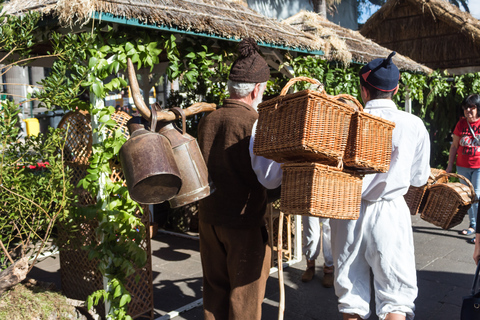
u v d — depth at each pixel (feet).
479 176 17.95
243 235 7.29
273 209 14.92
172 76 10.34
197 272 14.39
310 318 10.94
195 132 19.26
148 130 6.65
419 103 29.14
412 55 32.14
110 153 9.02
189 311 11.25
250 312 7.27
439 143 32.04
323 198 5.56
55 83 8.34
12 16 8.61
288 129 5.57
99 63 8.73
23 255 9.01
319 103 5.40
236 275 7.27
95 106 9.02
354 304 7.04
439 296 12.20
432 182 11.59
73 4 7.95
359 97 18.70
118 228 9.14
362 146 5.76
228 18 11.87
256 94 7.69
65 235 10.92
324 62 16.31
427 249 16.63
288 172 5.84
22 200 8.64
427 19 31.22
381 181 6.89
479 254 7.27
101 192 9.21
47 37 9.66
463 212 10.95
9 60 9.14
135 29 9.41
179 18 9.83
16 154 9.09
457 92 29.81
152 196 6.52
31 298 9.16
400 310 6.74
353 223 7.11
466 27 28.76
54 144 9.14
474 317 6.72
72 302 9.98
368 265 7.28
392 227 6.91
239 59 7.63
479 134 17.90
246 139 7.17
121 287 9.02
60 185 8.89
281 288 6.69
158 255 16.26
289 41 13.30
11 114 8.58
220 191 7.32
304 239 13.02
